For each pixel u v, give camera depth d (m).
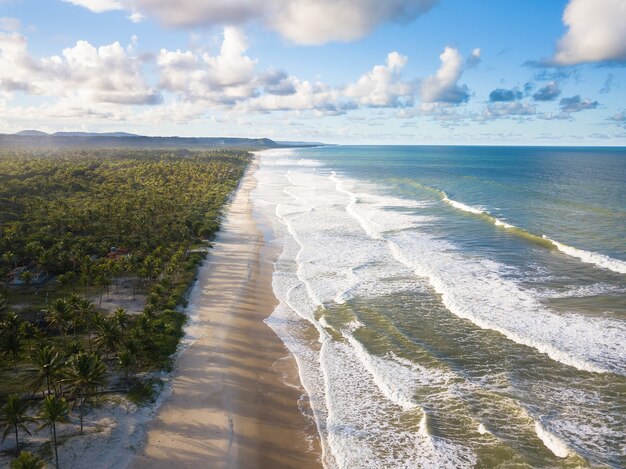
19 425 29.17
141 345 39.91
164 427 33.31
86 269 58.25
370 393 37.34
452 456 29.91
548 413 33.31
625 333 43.56
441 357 41.34
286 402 36.62
